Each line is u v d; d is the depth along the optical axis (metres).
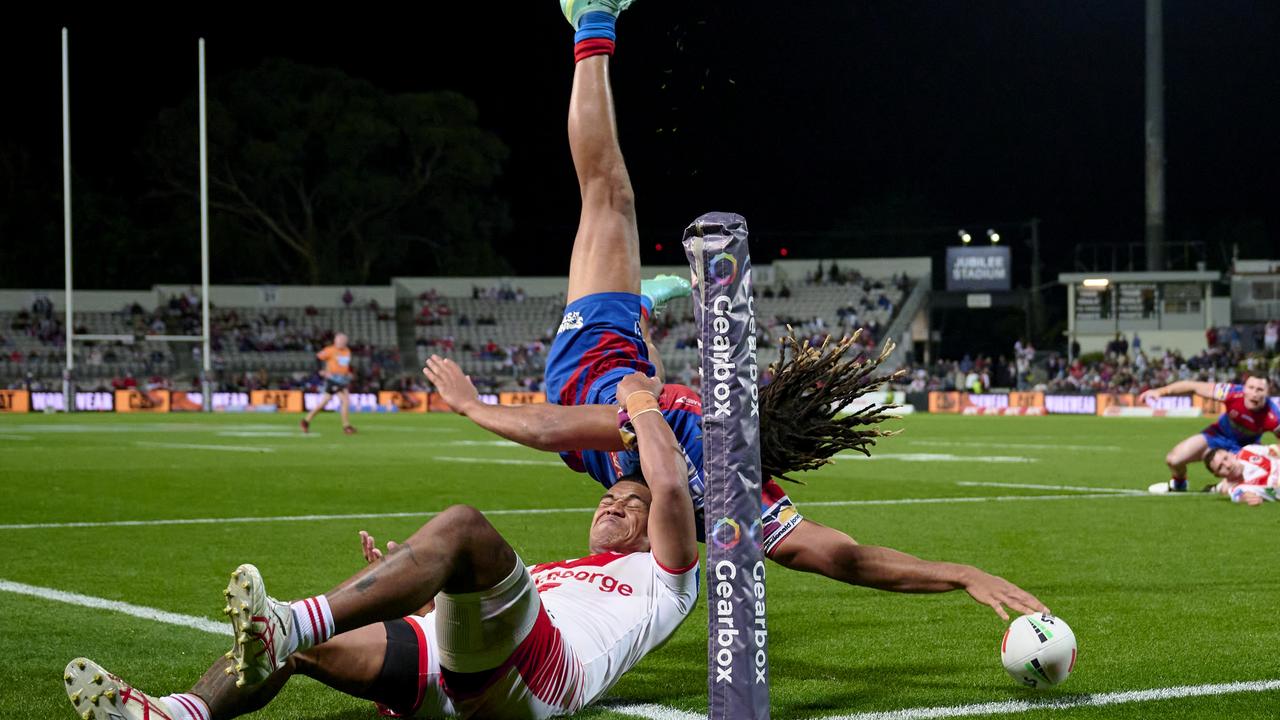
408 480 12.75
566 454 4.30
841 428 3.98
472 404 3.71
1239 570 6.61
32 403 37.78
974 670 4.27
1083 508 9.99
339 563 6.82
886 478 13.22
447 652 3.18
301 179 50.50
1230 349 42.03
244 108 49.66
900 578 3.72
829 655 4.54
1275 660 4.39
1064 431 25.47
